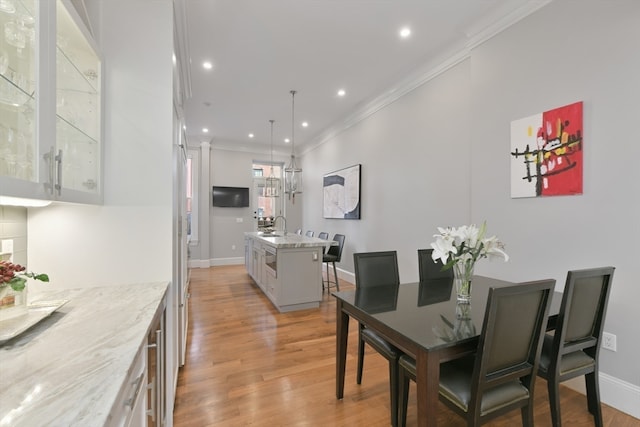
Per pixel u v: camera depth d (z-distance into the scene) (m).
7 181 0.87
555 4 2.18
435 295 2.01
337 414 1.86
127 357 0.92
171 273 1.81
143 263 1.77
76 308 1.34
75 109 1.55
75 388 0.76
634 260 1.80
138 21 1.77
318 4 2.45
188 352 2.67
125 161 1.74
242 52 3.15
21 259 1.52
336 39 2.94
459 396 1.33
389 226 4.22
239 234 7.24
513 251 2.47
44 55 1.05
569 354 1.66
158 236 1.79
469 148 3.00
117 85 1.73
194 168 6.66
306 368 2.40
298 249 3.80
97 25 1.69
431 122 3.47
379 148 4.43
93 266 1.69
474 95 2.82
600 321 1.65
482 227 1.71
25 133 1.02
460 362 1.56
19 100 1.02
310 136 6.59
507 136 2.52
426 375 1.26
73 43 1.45
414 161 3.74
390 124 4.18
